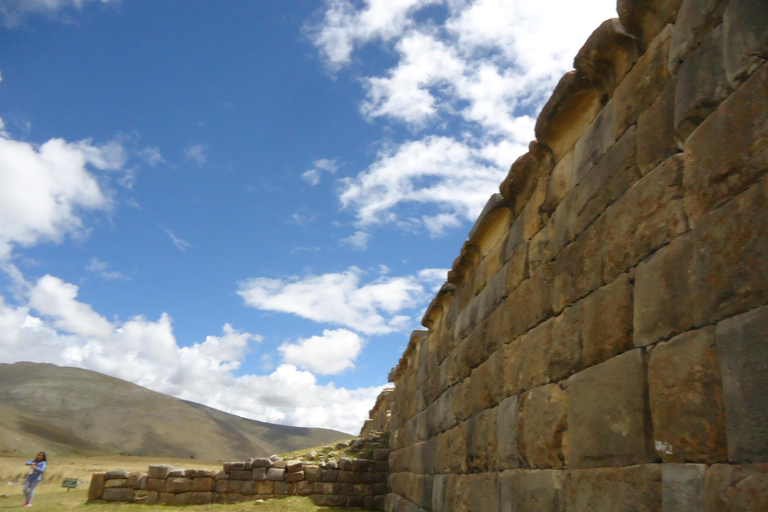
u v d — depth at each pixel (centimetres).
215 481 1622
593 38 429
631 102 399
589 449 391
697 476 272
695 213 305
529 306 549
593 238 428
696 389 280
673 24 366
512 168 628
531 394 512
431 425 992
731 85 286
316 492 1625
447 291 957
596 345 399
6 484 2333
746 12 275
